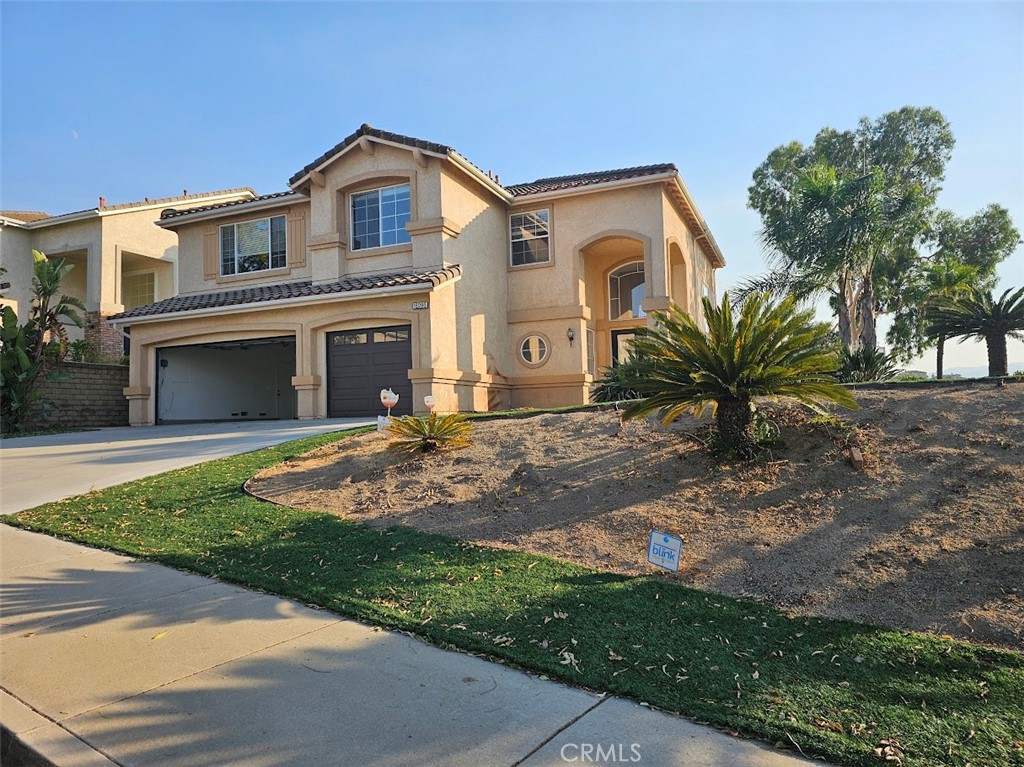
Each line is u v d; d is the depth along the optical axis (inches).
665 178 717.9
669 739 134.4
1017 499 236.4
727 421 303.4
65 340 791.1
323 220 751.7
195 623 199.0
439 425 375.2
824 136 1369.3
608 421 381.1
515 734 136.6
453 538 263.3
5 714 148.9
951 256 1344.7
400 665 168.7
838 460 286.0
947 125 1325.0
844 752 127.9
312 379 689.0
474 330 719.7
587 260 813.9
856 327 1040.8
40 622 202.8
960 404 323.6
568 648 173.8
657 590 208.4
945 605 187.9
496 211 784.9
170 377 834.2
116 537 292.0
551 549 247.8
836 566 213.6
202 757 130.7
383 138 700.0
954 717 139.2
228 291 826.8
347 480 351.3
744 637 177.2
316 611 207.0
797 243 820.0
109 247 1002.7
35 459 505.7
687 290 858.8
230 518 307.0
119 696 155.9
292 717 144.5
